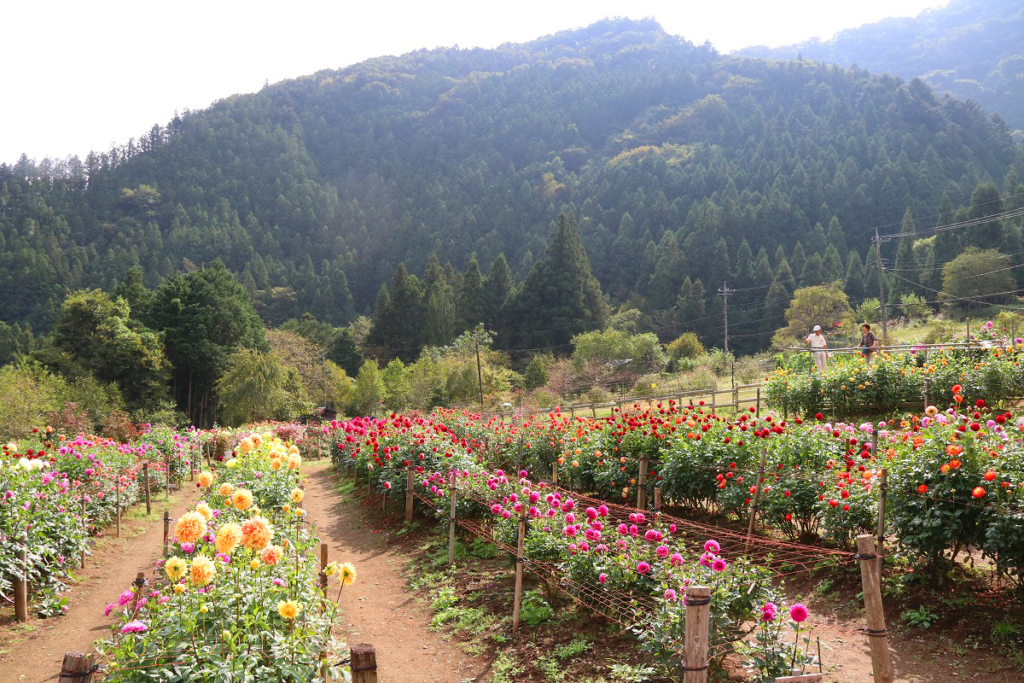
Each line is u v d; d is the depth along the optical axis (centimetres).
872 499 622
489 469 1170
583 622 602
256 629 415
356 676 391
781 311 7444
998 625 510
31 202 12500
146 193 14025
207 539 548
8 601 760
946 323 3662
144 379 4700
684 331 7544
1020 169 10050
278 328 9081
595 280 7356
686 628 378
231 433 2273
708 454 801
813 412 1354
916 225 9069
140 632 410
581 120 19525
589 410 2641
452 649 612
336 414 4572
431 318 7325
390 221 14275
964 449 558
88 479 1065
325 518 1232
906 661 498
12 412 2716
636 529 605
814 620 585
